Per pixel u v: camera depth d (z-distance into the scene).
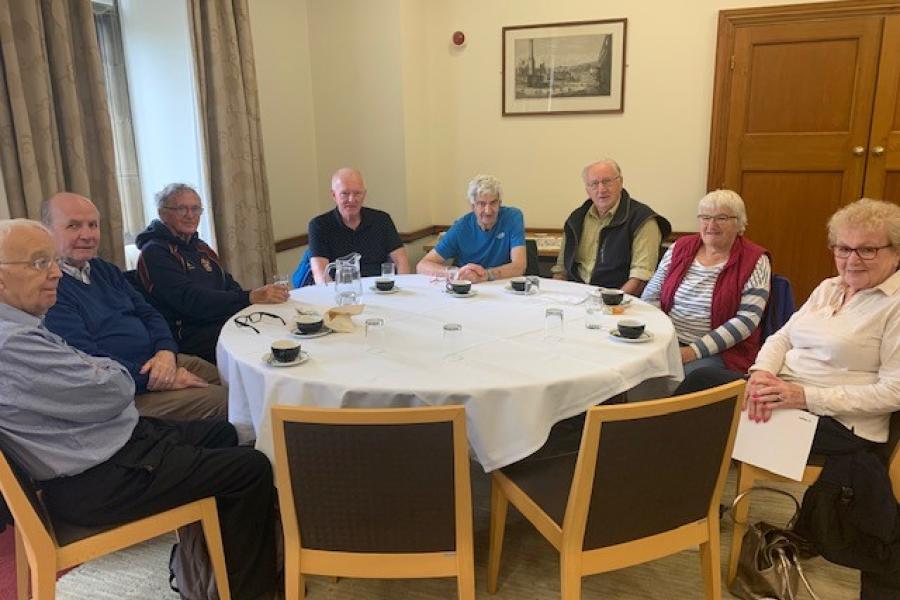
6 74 2.53
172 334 2.72
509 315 2.30
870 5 3.61
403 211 4.41
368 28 4.23
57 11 2.70
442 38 4.45
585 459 1.40
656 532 1.56
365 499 1.45
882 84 3.69
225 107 3.59
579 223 3.36
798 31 3.76
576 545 1.50
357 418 1.36
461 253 3.39
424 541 1.50
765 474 1.83
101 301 2.37
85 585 1.97
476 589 1.95
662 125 4.15
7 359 1.46
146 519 1.63
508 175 4.54
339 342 2.01
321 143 4.55
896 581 1.70
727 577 1.97
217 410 2.32
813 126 3.86
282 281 2.67
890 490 1.70
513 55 4.32
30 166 2.61
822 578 1.95
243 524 1.78
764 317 2.54
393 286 2.69
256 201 3.83
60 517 1.58
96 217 2.31
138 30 3.47
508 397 1.64
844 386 1.84
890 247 1.81
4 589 1.94
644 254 3.10
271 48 4.10
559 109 4.32
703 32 3.96
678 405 1.41
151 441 1.71
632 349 1.91
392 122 4.31
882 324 1.83
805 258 4.03
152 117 3.58
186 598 1.84
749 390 1.92
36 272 1.62
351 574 1.53
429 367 1.78
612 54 4.14
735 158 4.02
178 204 2.79
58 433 1.53
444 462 1.41
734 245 2.59
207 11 3.43
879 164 3.78
